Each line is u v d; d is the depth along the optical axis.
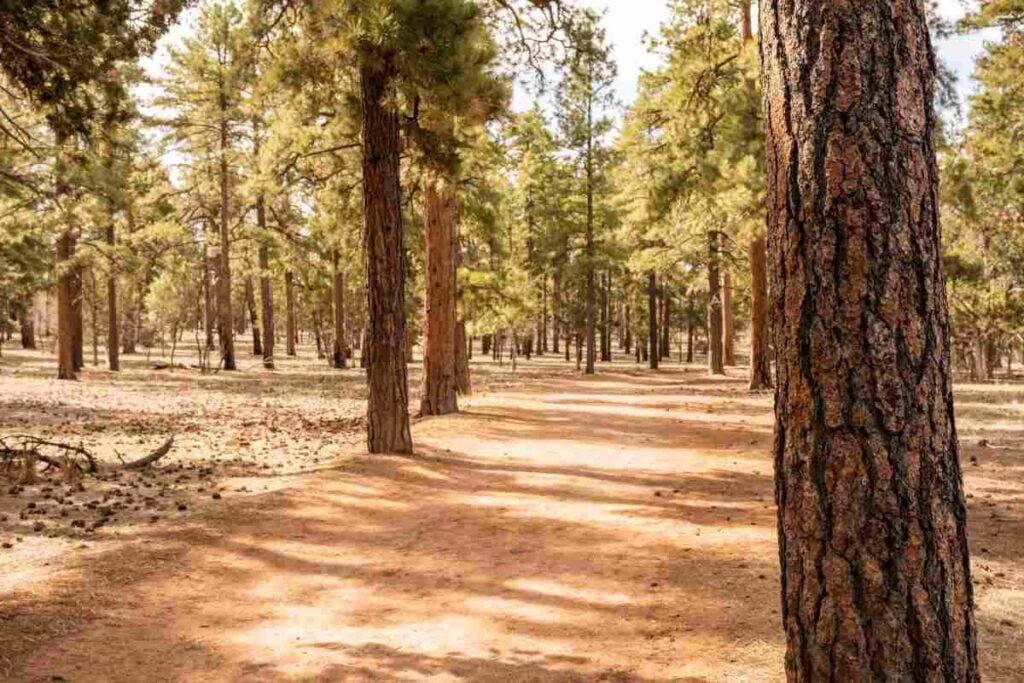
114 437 14.24
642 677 4.43
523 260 41.78
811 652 2.56
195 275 39.56
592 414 18.89
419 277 31.20
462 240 25.20
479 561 6.97
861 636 2.46
